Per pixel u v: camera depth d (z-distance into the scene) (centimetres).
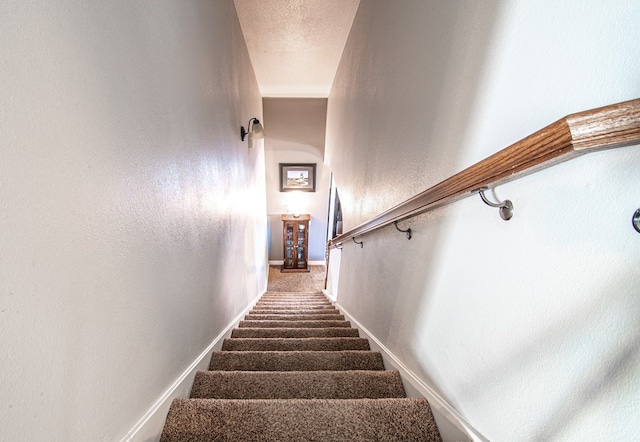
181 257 110
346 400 96
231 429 87
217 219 160
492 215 68
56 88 52
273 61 318
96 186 63
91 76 62
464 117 80
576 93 49
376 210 169
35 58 48
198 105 131
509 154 54
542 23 55
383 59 160
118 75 71
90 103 61
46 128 50
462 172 69
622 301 42
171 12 103
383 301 143
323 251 684
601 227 45
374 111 178
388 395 112
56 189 53
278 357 141
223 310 171
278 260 689
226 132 185
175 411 92
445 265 88
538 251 56
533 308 57
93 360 63
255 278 330
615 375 43
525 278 59
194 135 125
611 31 44
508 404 63
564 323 51
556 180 52
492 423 68
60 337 54
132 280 77
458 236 81
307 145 518
